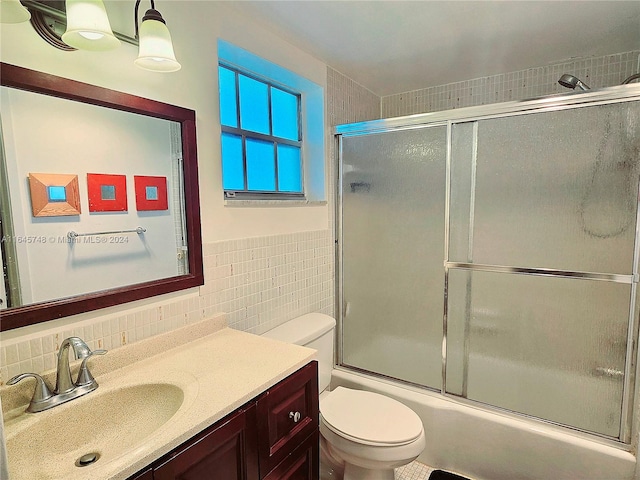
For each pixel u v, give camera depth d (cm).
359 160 211
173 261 130
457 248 182
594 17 154
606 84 197
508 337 171
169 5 125
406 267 199
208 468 89
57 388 94
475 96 234
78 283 104
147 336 122
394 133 197
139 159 118
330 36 172
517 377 170
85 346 93
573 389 158
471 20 157
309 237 200
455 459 178
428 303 193
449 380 188
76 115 103
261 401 103
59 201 100
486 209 172
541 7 146
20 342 92
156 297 124
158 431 81
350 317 222
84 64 103
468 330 181
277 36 171
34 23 93
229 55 159
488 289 175
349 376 214
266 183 197
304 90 208
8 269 91
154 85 121
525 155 160
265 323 171
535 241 161
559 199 154
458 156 177
